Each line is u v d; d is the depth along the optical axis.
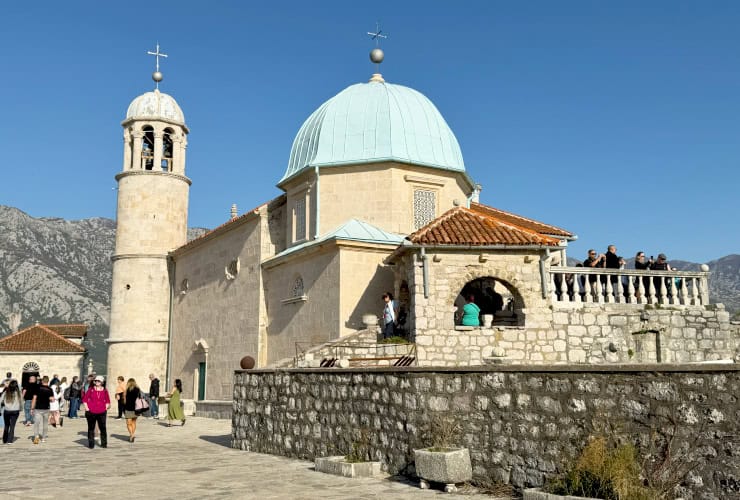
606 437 9.89
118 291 44.25
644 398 9.60
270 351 32.09
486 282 26.27
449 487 11.32
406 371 13.05
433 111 32.47
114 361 43.53
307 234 30.70
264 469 14.81
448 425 12.04
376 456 13.78
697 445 8.95
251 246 34.25
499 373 11.50
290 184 32.56
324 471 14.05
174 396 29.33
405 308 24.52
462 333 21.94
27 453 19.19
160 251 44.47
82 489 12.38
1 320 166.25
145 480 13.45
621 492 8.97
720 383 8.87
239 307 35.00
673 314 23.12
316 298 28.44
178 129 46.38
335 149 30.64
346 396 14.97
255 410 18.97
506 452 11.23
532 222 31.48
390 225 29.39
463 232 22.92
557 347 22.28
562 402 10.55
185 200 46.47
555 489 9.85
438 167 30.41
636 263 24.73
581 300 23.11
